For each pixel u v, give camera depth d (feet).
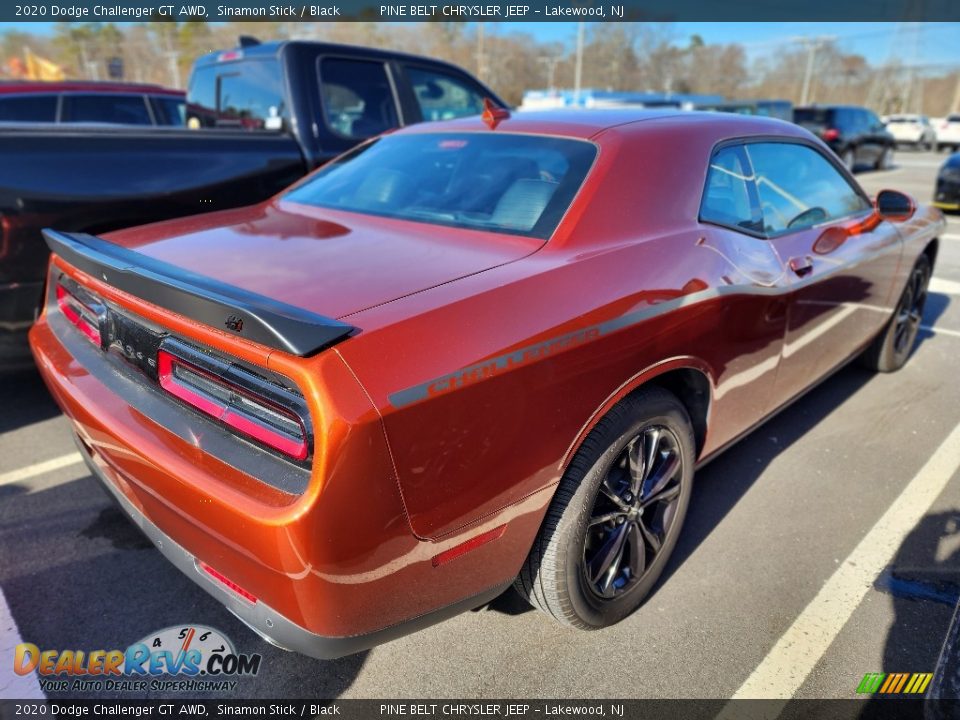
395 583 5.14
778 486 10.01
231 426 5.24
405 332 5.05
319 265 6.34
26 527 8.84
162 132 11.96
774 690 6.64
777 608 7.66
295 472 4.82
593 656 6.98
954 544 8.78
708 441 8.14
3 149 9.93
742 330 7.81
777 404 9.56
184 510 5.36
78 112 19.89
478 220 7.36
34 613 7.44
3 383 13.10
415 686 6.65
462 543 5.43
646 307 6.49
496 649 7.07
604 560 6.84
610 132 7.95
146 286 5.57
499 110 9.26
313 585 4.79
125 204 11.11
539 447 5.73
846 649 7.13
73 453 10.68
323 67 14.92
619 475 6.97
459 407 5.11
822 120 56.54
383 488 4.78
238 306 4.80
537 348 5.59
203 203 12.23
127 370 6.36
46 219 10.34
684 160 7.99
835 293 9.88
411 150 9.24
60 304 7.88
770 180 9.30
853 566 8.34
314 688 6.63
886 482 10.15
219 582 5.60
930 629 7.41
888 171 60.75
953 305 18.92
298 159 14.05
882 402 12.76
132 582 7.95
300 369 4.67
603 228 6.96
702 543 8.73
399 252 6.69
